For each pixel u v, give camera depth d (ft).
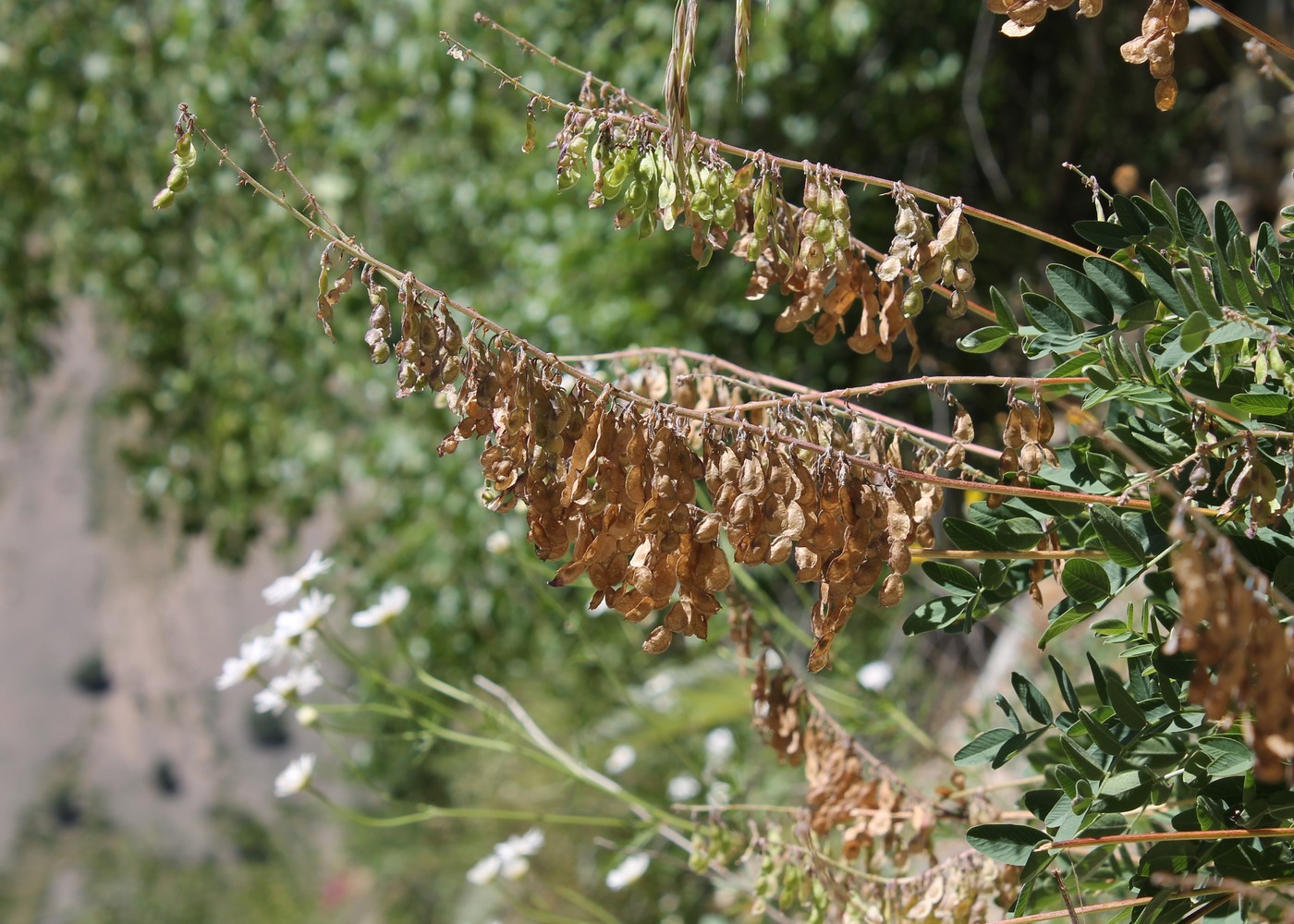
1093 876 3.66
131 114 16.85
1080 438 3.31
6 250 18.30
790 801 8.29
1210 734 2.92
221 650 44.57
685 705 10.01
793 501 2.71
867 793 4.24
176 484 17.83
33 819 43.34
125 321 18.21
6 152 17.62
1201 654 2.07
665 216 3.10
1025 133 13.69
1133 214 3.09
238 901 32.53
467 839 17.95
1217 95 12.59
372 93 15.58
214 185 16.12
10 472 46.93
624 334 13.29
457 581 14.87
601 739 10.82
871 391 3.06
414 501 15.55
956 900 3.69
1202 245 2.98
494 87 14.69
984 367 12.09
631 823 6.37
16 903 39.09
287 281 15.85
